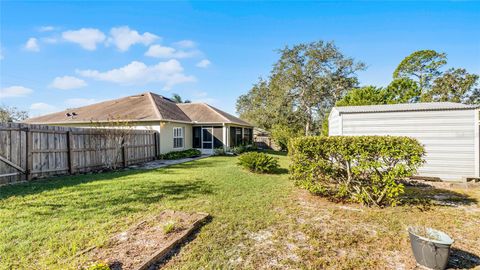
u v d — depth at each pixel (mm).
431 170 8016
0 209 4547
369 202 5168
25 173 7391
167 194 5797
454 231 3836
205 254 3027
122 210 4574
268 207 4898
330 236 3605
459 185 7074
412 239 2945
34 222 3904
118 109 16531
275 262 2889
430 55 27422
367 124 8719
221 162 12664
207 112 19750
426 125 8078
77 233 3512
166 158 14312
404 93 21156
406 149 4613
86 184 6812
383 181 4883
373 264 2861
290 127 25031
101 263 2422
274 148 26406
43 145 7961
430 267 2742
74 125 15969
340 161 5352
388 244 3355
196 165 11453
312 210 4777
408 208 4906
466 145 7676
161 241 3223
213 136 18312
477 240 3525
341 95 27625
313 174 5582
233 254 3055
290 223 4090
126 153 11523
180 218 4082
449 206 5098
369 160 4934
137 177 8055
